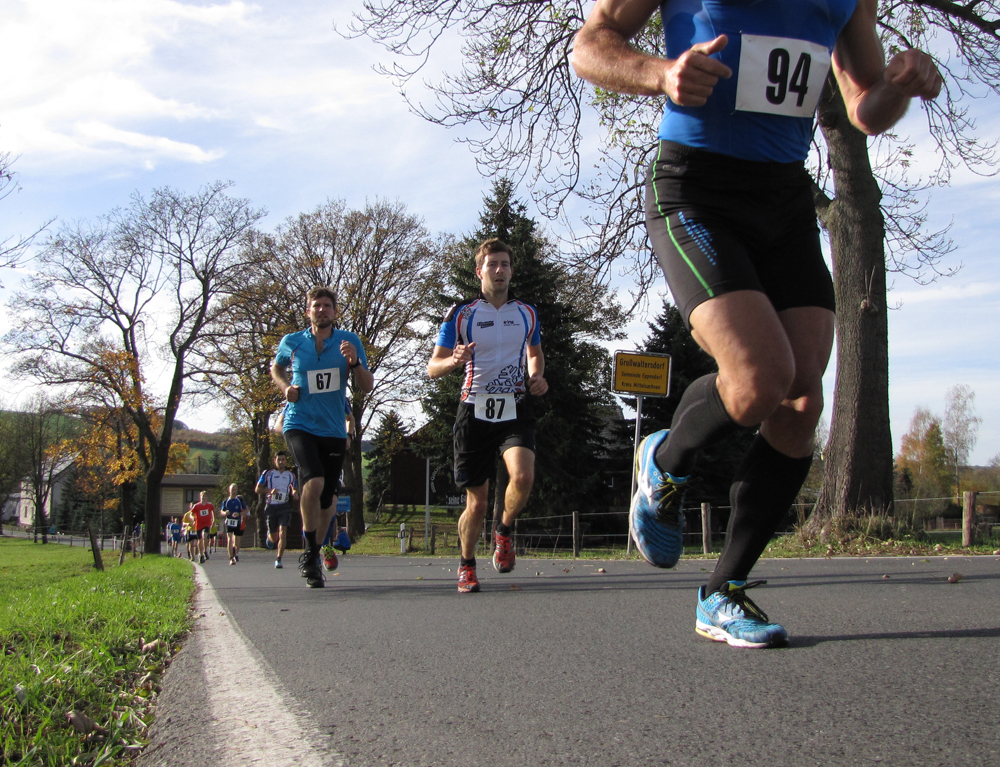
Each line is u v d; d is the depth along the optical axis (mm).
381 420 39094
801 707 1901
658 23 10820
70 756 1768
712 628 2797
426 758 1677
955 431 62312
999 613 3291
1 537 88562
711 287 2363
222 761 1721
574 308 28141
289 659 2850
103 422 35906
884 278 10688
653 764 1573
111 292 33406
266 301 34312
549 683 2285
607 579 6164
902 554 9430
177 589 6168
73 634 3320
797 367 2564
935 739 1645
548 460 30703
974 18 11750
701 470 29250
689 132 2520
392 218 36312
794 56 2459
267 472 15781
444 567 10008
